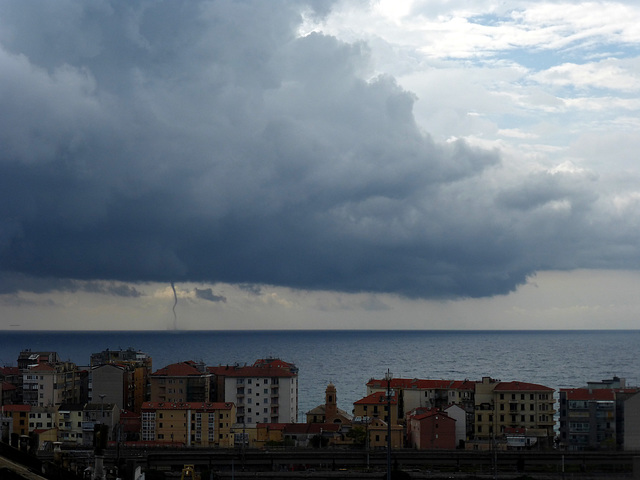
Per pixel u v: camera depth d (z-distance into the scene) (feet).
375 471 555.28
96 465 253.44
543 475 460.55
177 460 567.18
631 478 233.96
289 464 581.12
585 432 497.05
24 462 204.54
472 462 572.51
